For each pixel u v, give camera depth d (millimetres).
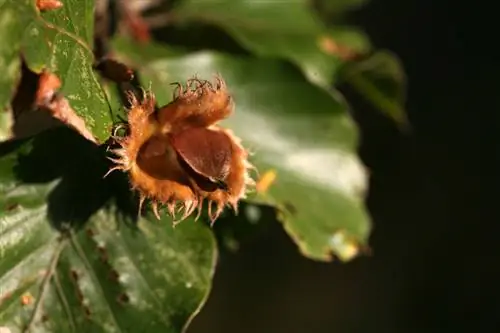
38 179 387
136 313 388
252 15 484
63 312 386
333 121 455
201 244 392
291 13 490
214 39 471
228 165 369
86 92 364
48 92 357
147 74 424
